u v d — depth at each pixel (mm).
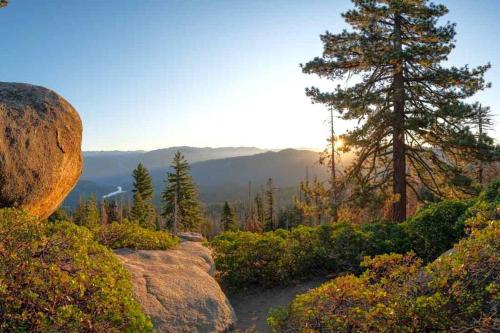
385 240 11945
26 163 7258
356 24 18672
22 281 4914
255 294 11328
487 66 16484
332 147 21625
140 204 50062
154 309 7266
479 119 16203
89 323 4977
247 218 65375
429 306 5320
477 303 5227
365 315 5543
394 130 17359
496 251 5609
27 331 4594
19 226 5723
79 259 5750
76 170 8625
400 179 17500
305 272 12188
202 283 8609
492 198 10461
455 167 17328
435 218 11586
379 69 17844
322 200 19234
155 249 10695
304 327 6164
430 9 16641
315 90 17844
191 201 43688
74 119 8477
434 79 16891
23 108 7598
